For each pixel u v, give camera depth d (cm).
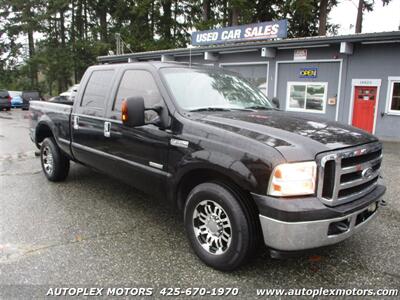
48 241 372
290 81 1532
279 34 1533
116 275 310
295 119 353
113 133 425
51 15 3475
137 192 541
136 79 416
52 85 4116
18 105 2978
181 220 436
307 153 275
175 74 398
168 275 312
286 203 266
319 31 2597
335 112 1417
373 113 1328
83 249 356
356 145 303
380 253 360
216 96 404
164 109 362
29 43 4000
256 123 323
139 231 402
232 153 295
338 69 1385
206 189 317
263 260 339
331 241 279
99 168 472
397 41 1227
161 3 3291
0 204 479
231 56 1722
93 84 488
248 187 282
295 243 269
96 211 461
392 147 1086
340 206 286
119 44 2681
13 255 341
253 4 2906
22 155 828
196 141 324
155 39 3419
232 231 300
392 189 591
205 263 327
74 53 3544
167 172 355
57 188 555
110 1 3516
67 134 519
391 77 1266
